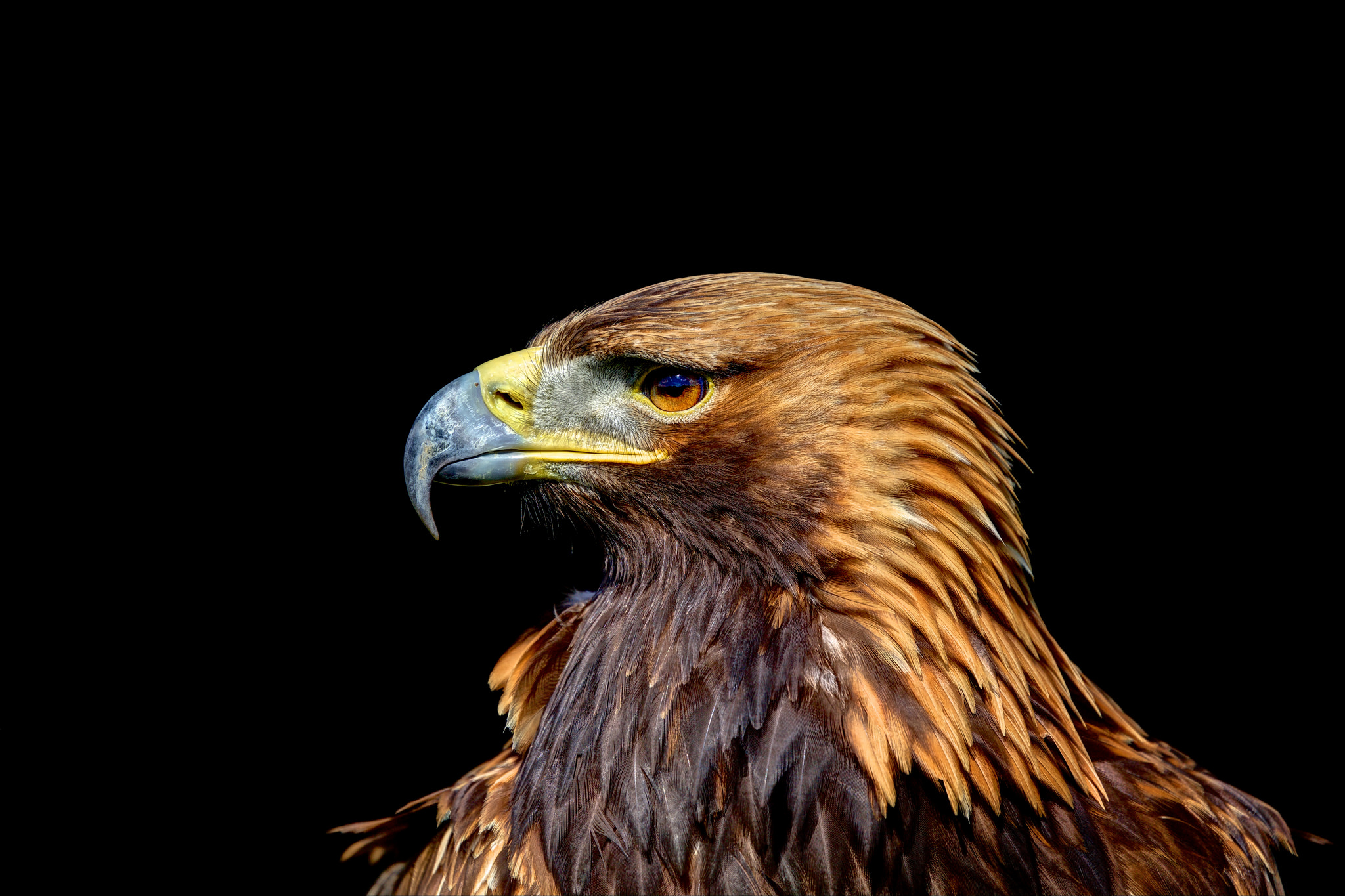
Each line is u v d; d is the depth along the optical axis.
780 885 3.39
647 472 3.42
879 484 3.40
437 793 3.49
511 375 3.44
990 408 3.42
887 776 3.39
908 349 3.41
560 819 3.41
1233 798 3.45
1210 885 3.41
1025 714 3.41
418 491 3.44
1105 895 3.40
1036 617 3.43
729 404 3.41
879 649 3.40
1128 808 3.42
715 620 3.41
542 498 3.44
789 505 3.41
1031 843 3.40
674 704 3.41
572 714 3.42
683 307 3.42
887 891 3.39
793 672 3.40
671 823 3.40
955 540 3.41
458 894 3.43
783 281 3.43
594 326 3.43
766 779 3.39
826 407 3.41
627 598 3.43
